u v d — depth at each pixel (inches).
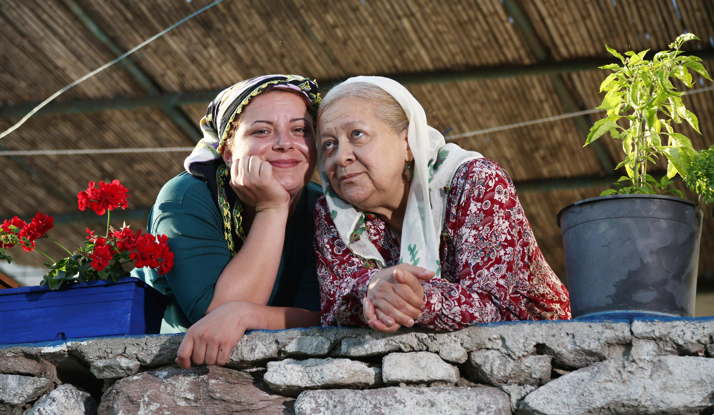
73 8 238.7
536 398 71.9
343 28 241.4
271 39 247.6
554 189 298.8
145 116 279.6
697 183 86.7
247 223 99.3
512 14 231.3
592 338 72.9
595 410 70.6
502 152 285.4
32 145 292.5
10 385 83.7
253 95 92.9
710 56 236.7
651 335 71.9
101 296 85.7
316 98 97.7
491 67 251.8
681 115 90.5
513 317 82.6
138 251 84.0
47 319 86.0
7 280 111.3
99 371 82.0
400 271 70.1
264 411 78.2
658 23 230.4
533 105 264.5
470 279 76.5
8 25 245.3
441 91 261.6
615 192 85.7
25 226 91.5
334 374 76.4
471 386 75.7
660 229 78.0
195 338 78.2
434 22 236.1
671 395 69.5
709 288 318.0
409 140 83.0
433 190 83.7
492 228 78.5
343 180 83.5
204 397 78.7
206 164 96.6
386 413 73.5
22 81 266.7
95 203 89.7
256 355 79.2
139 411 78.7
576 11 228.1
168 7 238.2
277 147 91.7
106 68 260.1
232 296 84.8
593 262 78.7
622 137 91.8
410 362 75.7
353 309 78.1
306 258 101.4
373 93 84.4
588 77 250.5
